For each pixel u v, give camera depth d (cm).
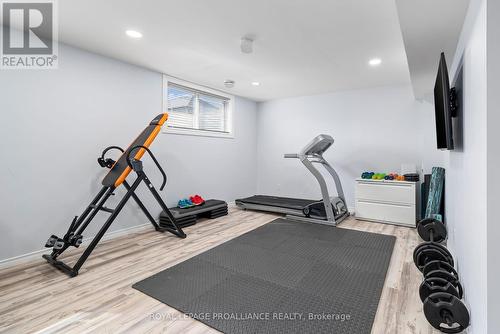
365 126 455
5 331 156
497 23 109
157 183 382
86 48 292
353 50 288
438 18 170
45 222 269
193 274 229
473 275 145
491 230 111
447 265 191
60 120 278
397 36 253
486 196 112
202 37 262
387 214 397
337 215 410
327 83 421
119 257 267
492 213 111
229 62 332
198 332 157
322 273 232
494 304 111
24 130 254
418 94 383
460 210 199
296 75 381
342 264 251
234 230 362
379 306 182
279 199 505
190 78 401
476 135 133
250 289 204
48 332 156
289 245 303
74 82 288
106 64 316
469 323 147
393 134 432
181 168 418
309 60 320
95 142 308
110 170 288
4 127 242
